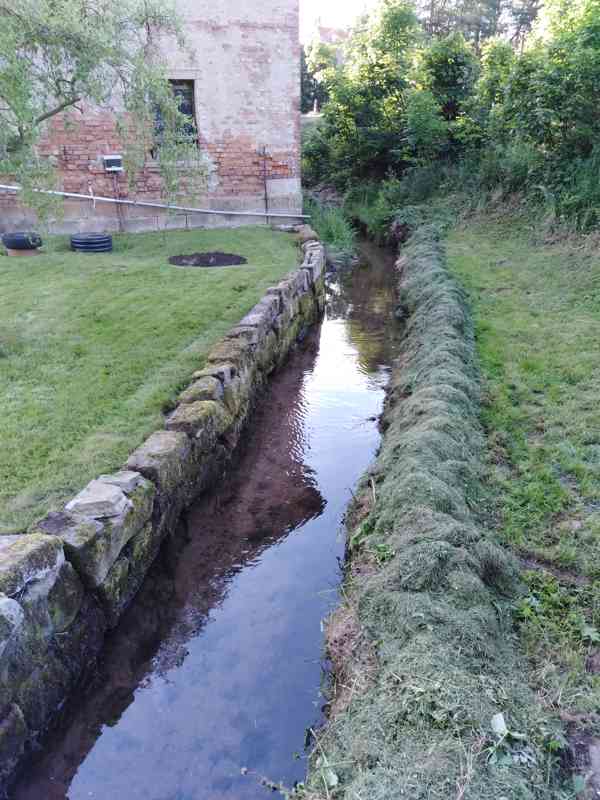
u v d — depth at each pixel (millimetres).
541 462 3908
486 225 11289
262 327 6145
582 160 10008
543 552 3074
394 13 17203
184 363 5391
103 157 11250
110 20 4816
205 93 11781
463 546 2799
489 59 13719
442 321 6191
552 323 6469
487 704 2006
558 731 2021
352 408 6027
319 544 3938
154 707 2789
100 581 2949
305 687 2844
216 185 12430
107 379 5051
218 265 9242
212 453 4523
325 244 12961
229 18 11391
